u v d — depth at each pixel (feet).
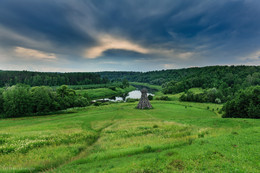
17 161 50.57
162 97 386.11
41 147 63.72
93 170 39.27
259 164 35.12
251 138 55.11
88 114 181.88
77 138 77.25
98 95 486.79
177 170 34.65
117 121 140.36
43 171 44.27
